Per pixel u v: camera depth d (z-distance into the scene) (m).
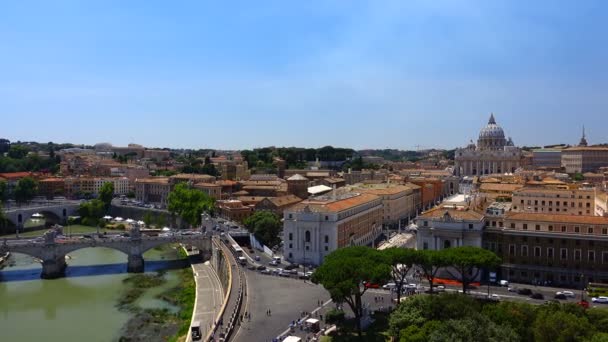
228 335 145.88
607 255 191.88
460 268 179.88
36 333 174.12
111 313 195.38
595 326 123.62
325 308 171.50
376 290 190.75
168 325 180.88
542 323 119.56
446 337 116.25
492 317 130.25
